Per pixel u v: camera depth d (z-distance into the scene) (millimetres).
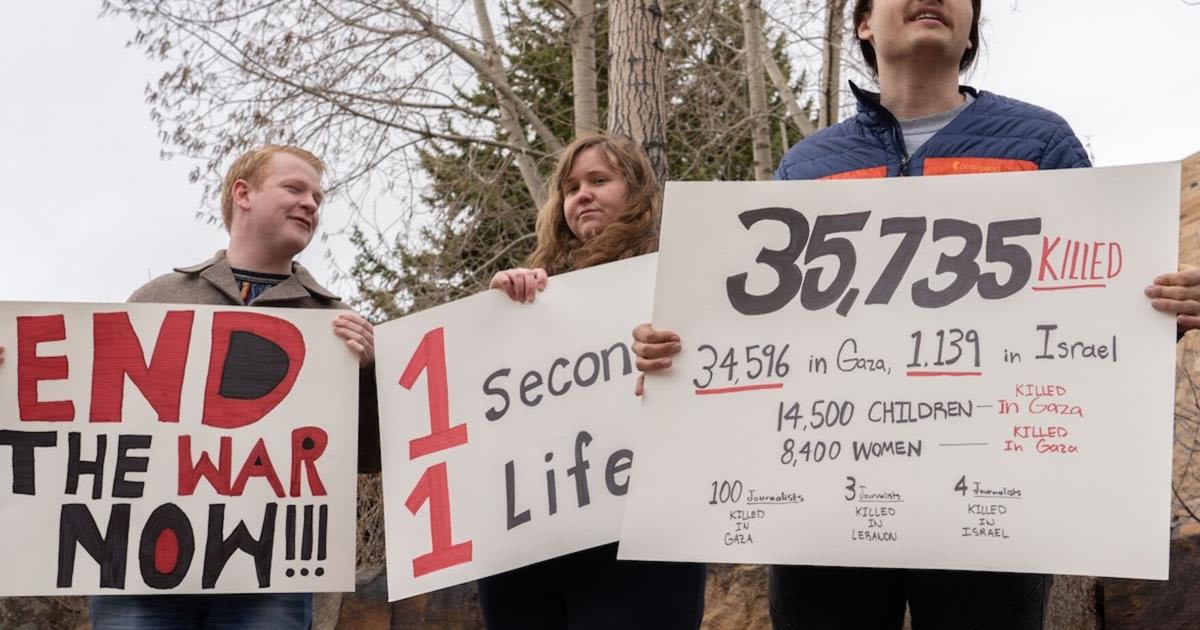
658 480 3096
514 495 3494
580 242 3781
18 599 5074
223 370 3787
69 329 3777
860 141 3441
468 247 10250
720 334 3170
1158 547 2820
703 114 10961
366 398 3992
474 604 4844
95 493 3676
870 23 3678
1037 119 3326
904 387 3053
